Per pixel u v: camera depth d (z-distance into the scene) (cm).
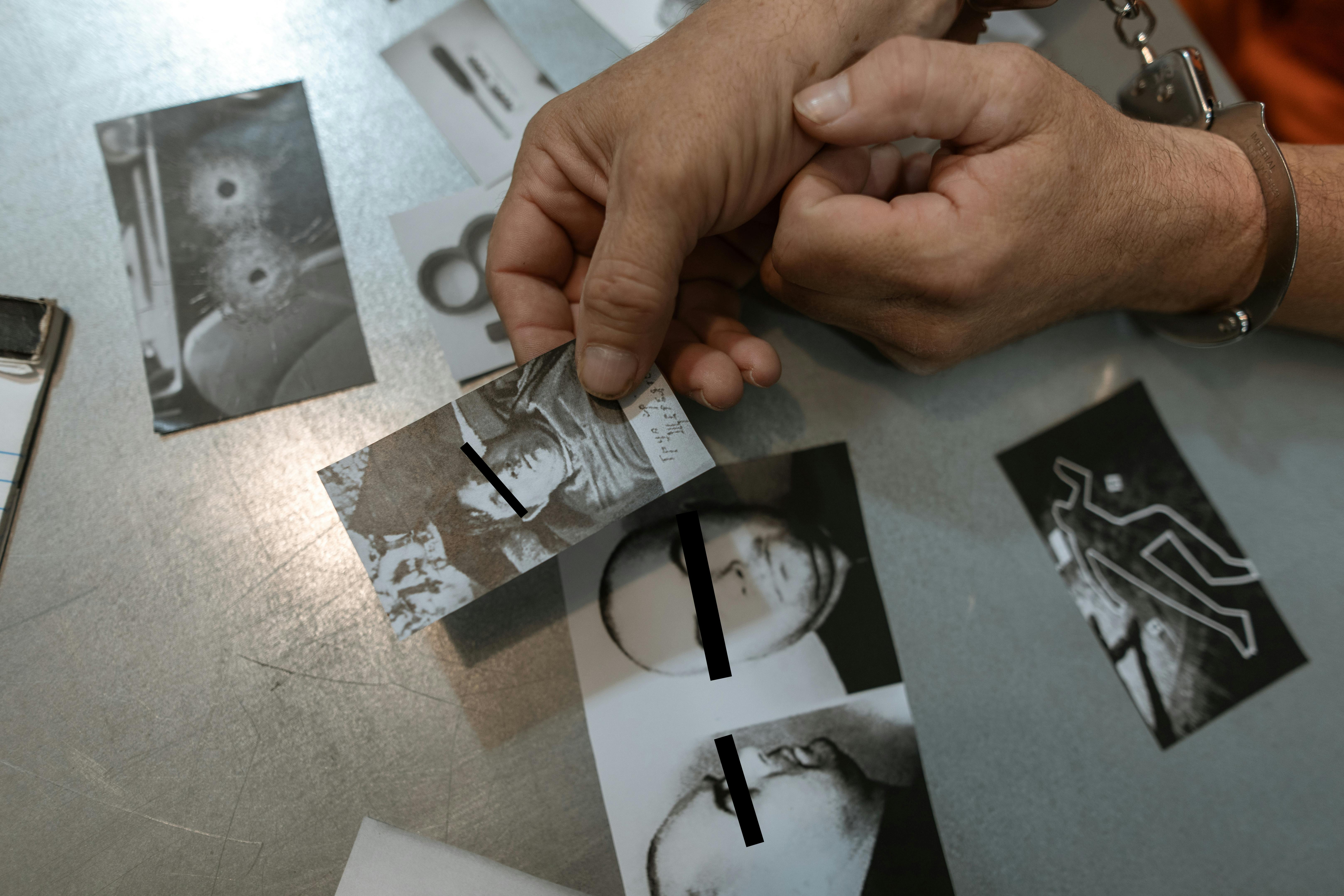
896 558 55
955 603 55
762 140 43
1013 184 42
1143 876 52
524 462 44
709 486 55
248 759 49
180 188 58
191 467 53
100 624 51
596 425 45
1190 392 60
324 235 58
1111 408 60
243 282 56
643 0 63
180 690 50
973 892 50
